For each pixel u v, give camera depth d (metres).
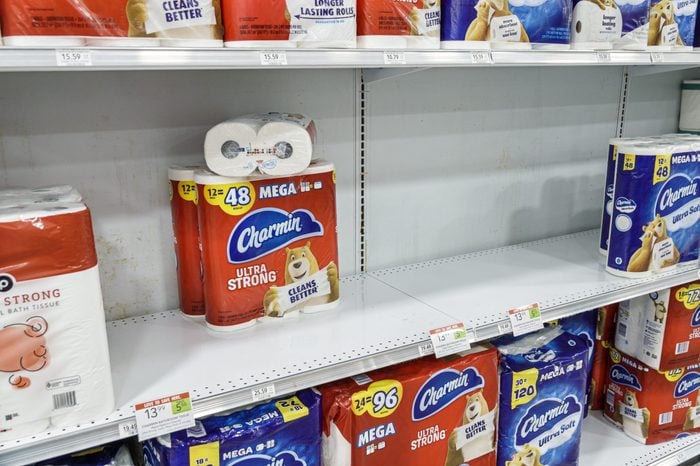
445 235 1.98
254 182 1.27
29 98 1.28
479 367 1.45
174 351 1.27
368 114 1.71
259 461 1.19
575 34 1.49
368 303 1.55
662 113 2.46
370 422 1.29
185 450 1.11
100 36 0.95
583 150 2.25
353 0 1.15
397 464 1.36
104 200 1.41
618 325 2.00
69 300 0.92
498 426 1.56
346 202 1.74
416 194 1.87
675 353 1.88
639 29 1.55
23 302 0.89
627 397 1.99
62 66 0.89
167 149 1.45
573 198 2.28
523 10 1.36
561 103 2.12
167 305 1.54
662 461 1.91
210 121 1.48
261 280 1.34
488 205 2.05
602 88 2.22
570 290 1.65
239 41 1.07
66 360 0.94
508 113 2.00
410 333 1.35
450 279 1.75
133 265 1.48
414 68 1.45
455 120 1.88
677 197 1.68
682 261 1.77
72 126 1.33
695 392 1.99
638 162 1.62
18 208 0.92
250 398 1.12
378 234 1.83
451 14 1.28
